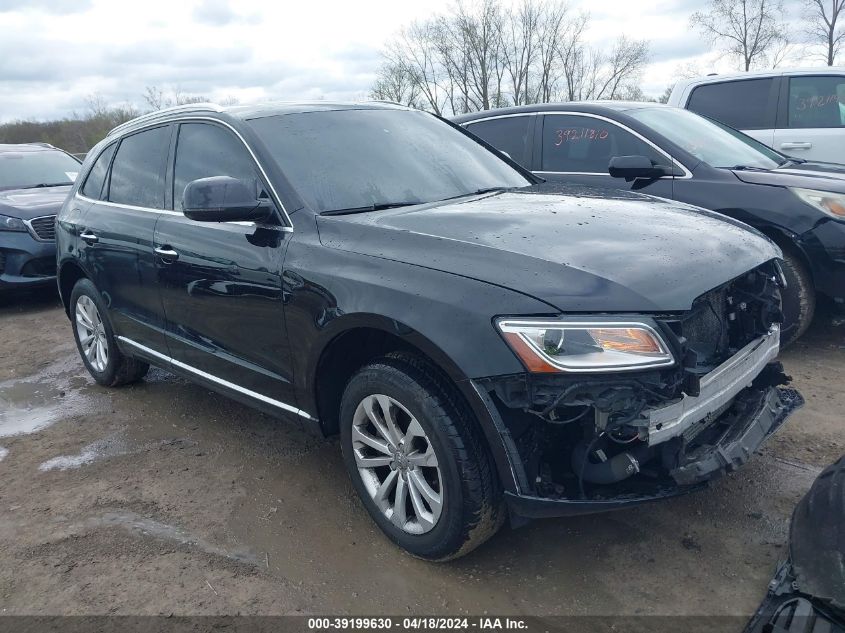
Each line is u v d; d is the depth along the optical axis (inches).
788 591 84.6
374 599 107.3
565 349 91.4
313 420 127.5
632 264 100.7
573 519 124.3
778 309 122.7
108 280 178.5
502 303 95.6
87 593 112.3
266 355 132.3
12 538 129.3
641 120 219.3
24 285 307.7
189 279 146.1
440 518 106.5
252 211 124.7
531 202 132.0
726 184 195.0
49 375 224.1
